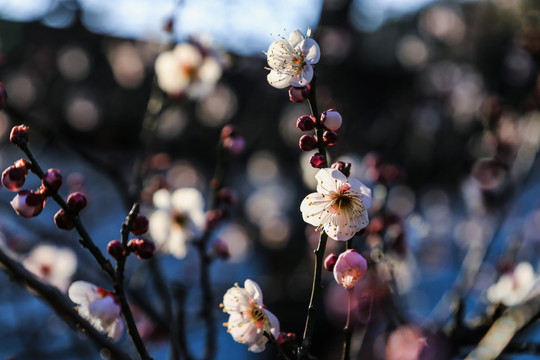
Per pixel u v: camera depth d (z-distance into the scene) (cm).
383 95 688
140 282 245
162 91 274
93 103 718
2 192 374
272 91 657
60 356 263
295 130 605
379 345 218
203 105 638
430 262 579
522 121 362
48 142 219
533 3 550
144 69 699
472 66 704
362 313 181
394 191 400
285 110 646
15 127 129
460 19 721
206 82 287
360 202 138
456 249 637
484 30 683
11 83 695
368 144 632
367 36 677
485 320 186
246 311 139
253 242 667
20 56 717
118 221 609
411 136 690
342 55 572
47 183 127
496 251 361
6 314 360
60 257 261
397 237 225
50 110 709
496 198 330
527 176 312
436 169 700
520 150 318
